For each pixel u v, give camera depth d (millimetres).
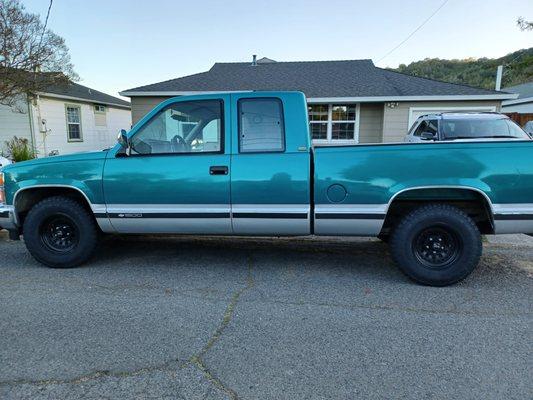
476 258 3986
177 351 2838
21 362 2686
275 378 2525
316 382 2486
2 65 13586
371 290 4020
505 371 2600
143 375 2547
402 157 3934
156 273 4504
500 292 3963
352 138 14328
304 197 4109
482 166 3838
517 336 3061
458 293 3939
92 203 4410
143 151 4359
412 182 3930
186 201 4262
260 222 4234
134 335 3064
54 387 2422
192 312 3479
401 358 2758
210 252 5348
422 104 13469
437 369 2625
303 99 4191
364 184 4000
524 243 5773
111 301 3703
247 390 2402
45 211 4547
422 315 3434
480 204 4180
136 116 14539
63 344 2920
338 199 4059
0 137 15359
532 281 4270
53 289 4000
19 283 4172
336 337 3051
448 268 4035
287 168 4098
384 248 5559
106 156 4375
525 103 24000
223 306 3607
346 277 4398
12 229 4738
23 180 4504
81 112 19203
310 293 3932
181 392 2379
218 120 4254
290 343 2959
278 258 5086
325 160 4043
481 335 3076
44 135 16516
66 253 4621
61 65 15094
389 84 14430
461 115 8484
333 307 3598
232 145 4203
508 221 3857
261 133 4195
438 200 4211
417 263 4105
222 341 2982
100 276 4398
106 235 5383
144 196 4309
